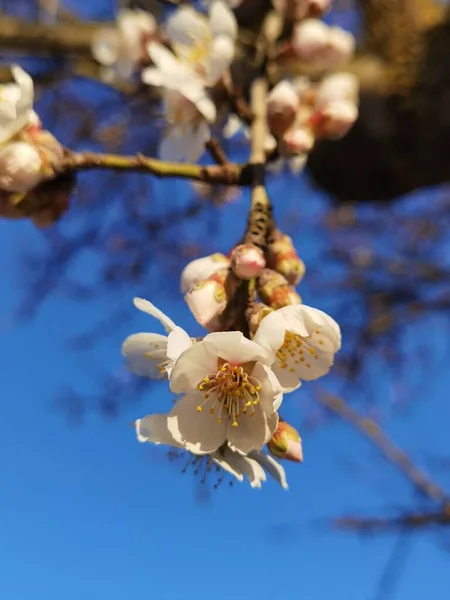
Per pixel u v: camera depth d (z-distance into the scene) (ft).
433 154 1.58
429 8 1.65
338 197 1.80
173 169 0.64
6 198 0.64
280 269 0.56
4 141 0.62
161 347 0.56
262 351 0.47
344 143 1.63
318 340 0.51
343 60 0.89
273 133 0.71
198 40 0.77
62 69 1.74
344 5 1.98
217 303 0.51
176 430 0.48
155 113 1.75
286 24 0.87
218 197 1.08
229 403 0.49
